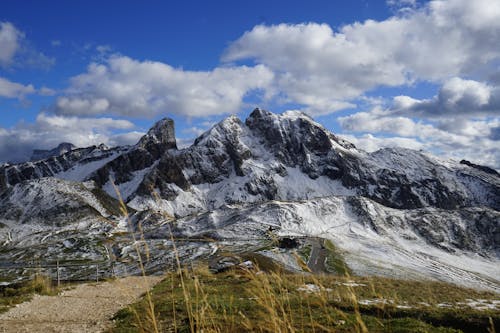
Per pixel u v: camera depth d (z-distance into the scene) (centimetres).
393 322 1675
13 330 1836
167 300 2206
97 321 1992
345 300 1803
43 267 14562
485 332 1797
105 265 14212
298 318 1355
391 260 16288
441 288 3344
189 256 11675
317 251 14975
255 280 675
